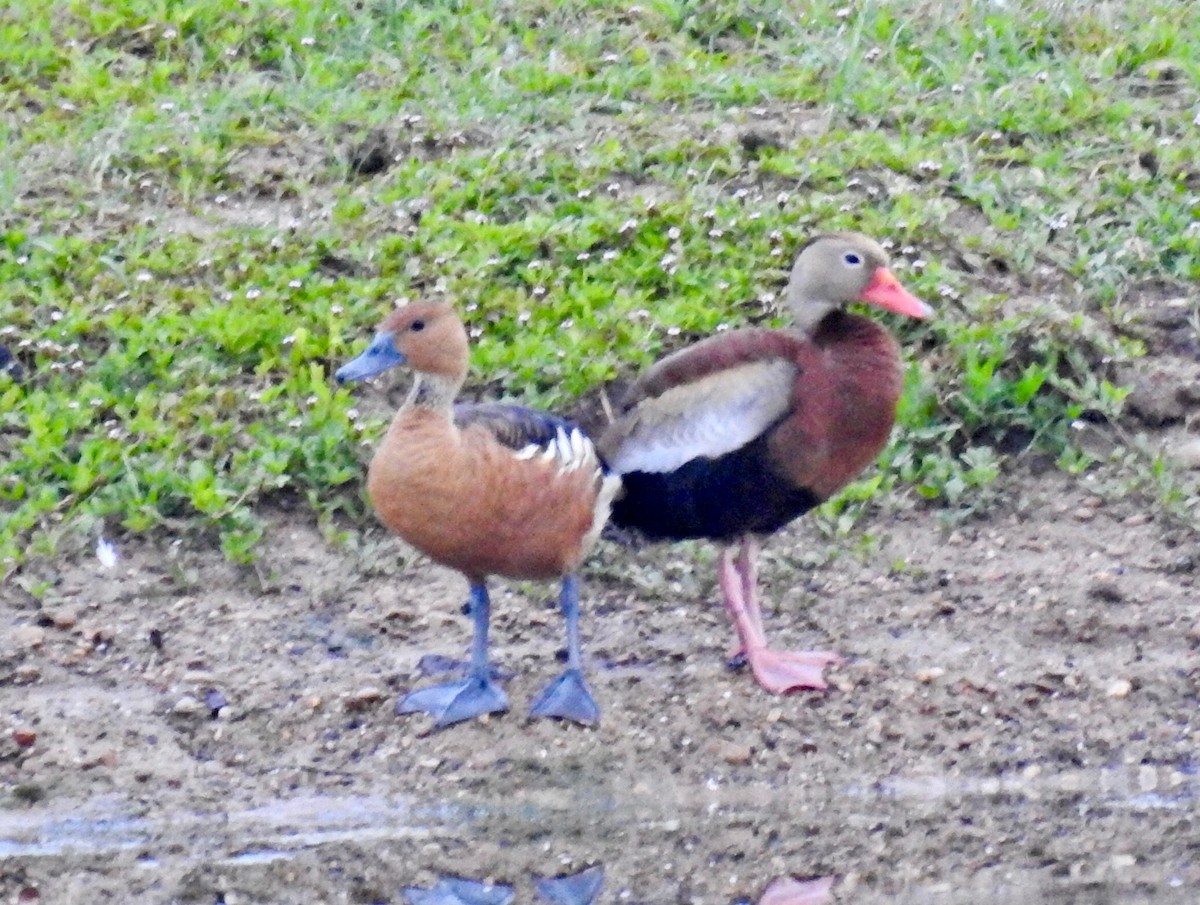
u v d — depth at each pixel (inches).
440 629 458.9
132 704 426.9
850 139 609.3
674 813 407.5
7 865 380.8
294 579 471.2
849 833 402.0
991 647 457.1
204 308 529.0
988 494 506.3
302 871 382.0
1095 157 617.0
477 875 383.9
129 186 582.9
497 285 549.0
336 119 613.0
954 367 530.6
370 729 423.2
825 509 498.9
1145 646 457.7
